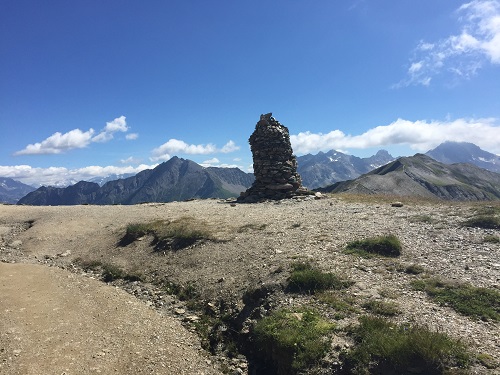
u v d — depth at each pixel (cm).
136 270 2116
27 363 1156
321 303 1341
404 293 1350
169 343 1355
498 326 1095
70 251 2595
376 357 995
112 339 1346
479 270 1473
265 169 3962
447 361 922
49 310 1573
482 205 2622
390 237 1831
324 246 1922
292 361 1106
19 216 3572
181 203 4169
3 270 2125
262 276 1667
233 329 1437
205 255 2080
